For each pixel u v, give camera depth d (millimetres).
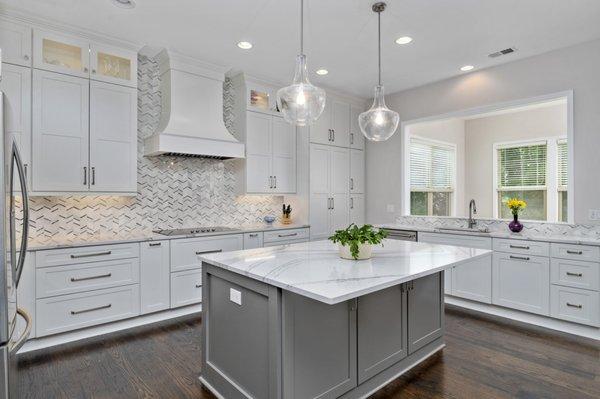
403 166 5027
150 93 3859
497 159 6254
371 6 2768
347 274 1893
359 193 5426
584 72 3449
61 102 3082
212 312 2371
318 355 1983
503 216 6188
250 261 2221
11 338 1472
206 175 4344
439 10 2830
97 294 3105
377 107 2812
